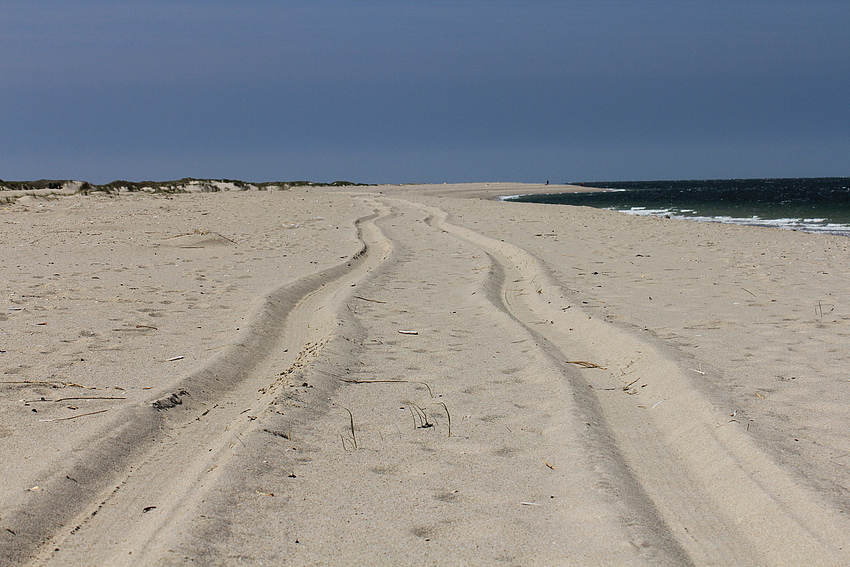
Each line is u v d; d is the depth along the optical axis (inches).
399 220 767.1
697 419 161.5
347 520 116.0
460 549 107.0
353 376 200.7
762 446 141.9
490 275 373.4
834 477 128.8
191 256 450.9
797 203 1774.1
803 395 177.9
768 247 522.3
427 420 165.2
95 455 137.3
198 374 189.9
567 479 130.6
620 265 426.3
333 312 275.1
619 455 144.8
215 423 162.9
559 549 106.3
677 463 143.9
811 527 111.3
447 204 1133.1
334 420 165.0
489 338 243.6
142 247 491.8
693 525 117.3
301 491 126.6
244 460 135.6
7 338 229.8
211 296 312.0
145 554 102.0
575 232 641.6
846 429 153.9
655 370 199.9
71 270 384.8
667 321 268.4
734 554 107.4
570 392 180.1
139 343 227.6
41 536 109.5
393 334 251.0
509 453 145.2
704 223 784.9
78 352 215.2
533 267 402.0
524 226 701.9
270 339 243.3
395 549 106.9
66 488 124.0
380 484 130.3
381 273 382.3
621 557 102.9
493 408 173.2
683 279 371.9
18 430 149.0
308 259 437.1
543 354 217.2
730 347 228.1
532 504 121.7
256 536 109.5
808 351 222.5
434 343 237.9
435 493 126.6
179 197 1187.9
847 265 420.8
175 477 133.2
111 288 329.4
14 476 126.0
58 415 158.7
